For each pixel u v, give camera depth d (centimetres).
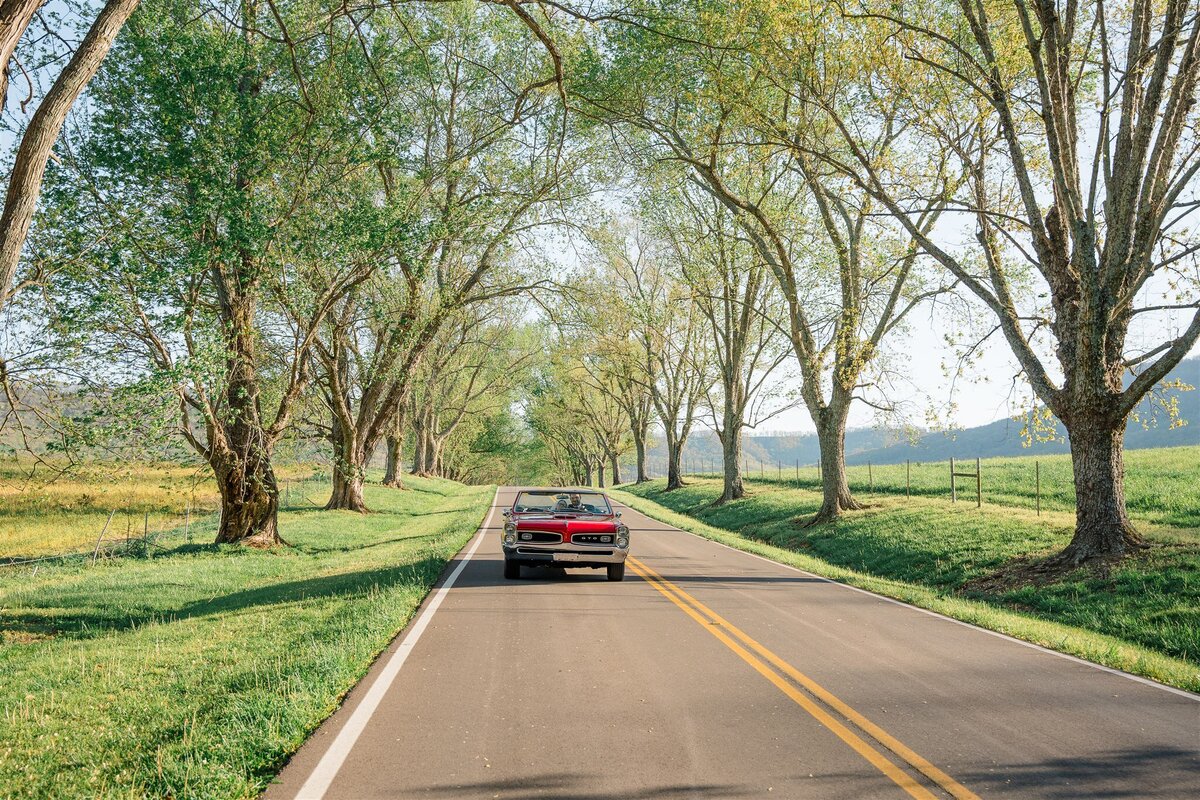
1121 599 1286
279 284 1914
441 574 1559
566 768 512
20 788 493
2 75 680
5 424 1459
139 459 1623
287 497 3894
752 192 2766
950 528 2133
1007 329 1670
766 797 467
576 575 1584
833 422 2775
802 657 861
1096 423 1535
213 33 1816
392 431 5069
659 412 5600
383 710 641
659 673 777
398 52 2077
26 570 1984
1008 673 804
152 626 1116
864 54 1619
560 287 2945
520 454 9750
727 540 2462
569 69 2011
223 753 514
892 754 547
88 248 1456
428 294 2925
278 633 967
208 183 1697
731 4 1731
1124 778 504
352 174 2073
